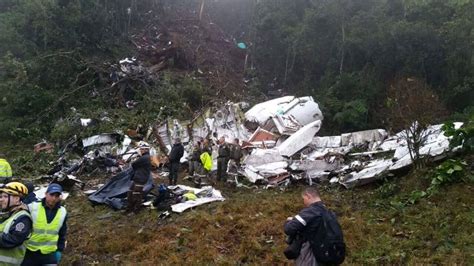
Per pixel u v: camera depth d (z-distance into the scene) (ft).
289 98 57.88
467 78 57.21
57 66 66.59
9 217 13.08
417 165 31.53
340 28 69.36
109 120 56.59
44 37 70.74
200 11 103.24
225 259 21.53
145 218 28.48
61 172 40.81
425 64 60.75
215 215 27.71
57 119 60.29
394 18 68.44
